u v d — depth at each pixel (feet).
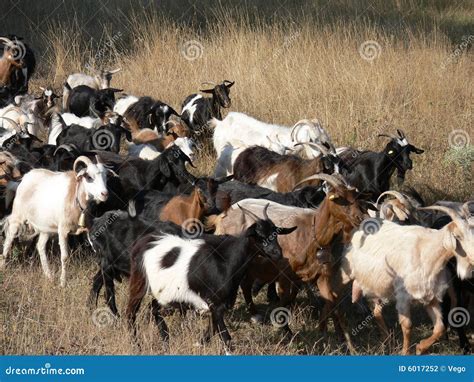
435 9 114.42
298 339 42.01
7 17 97.86
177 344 38.24
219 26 84.53
